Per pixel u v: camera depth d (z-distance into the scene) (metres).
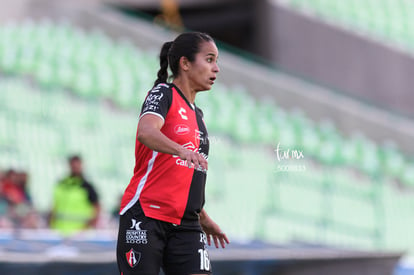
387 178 49.66
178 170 9.75
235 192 43.69
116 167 42.06
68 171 39.81
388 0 61.50
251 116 47.81
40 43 45.69
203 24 70.69
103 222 30.59
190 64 10.07
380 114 52.47
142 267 9.64
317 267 22.97
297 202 44.78
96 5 52.88
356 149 49.72
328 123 50.97
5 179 28.61
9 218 27.67
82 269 18.86
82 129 42.50
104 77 45.22
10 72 42.84
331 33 58.69
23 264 17.78
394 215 48.41
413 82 57.41
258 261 21.42
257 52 63.12
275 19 60.84
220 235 11.09
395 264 24.36
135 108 45.38
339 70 58.19
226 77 49.88
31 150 39.88
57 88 43.41
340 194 46.88
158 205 9.70
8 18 47.66
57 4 49.81
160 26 53.94
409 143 51.59
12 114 40.62
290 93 51.09
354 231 46.34
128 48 49.19
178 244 9.88
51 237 22.14
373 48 57.91
